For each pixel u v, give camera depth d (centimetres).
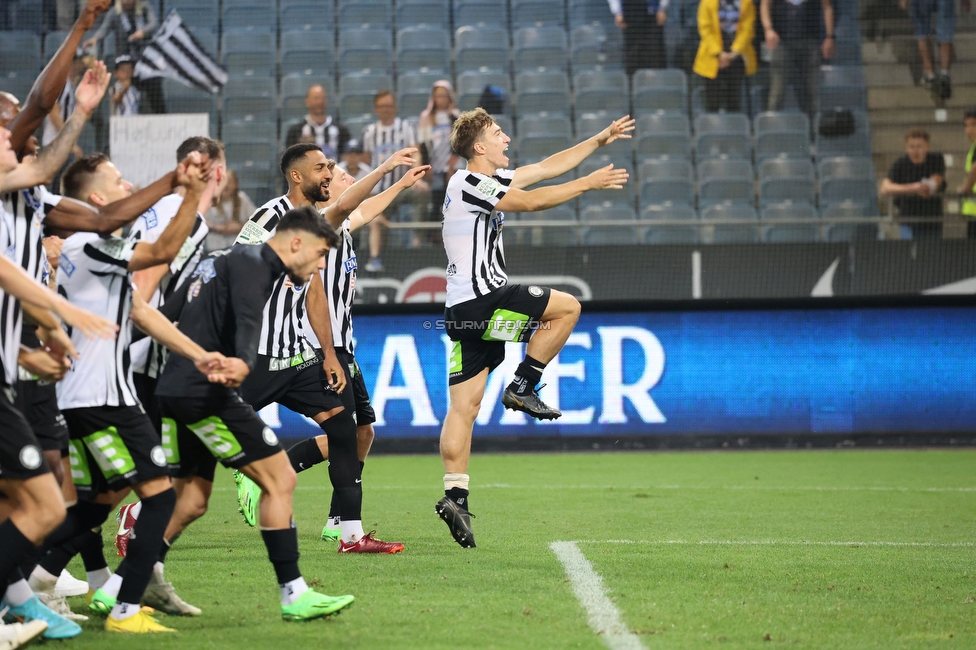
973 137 4306
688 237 4300
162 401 1362
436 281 3997
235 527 2266
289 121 4756
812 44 4756
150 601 1371
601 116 4775
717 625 1325
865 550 1922
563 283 4003
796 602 1465
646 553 1875
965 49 4747
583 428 3994
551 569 1709
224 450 1345
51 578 1391
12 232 1258
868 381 4034
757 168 4656
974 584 1600
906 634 1291
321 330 1916
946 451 3925
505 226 4088
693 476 3256
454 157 4288
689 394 4016
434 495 2870
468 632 1281
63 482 1549
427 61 5012
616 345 4009
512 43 5122
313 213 1349
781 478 3198
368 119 4641
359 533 1922
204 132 4134
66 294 1297
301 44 5006
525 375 2008
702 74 4809
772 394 4025
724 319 4025
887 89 4762
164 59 4375
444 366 3981
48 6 4575
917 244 4016
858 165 4588
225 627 1311
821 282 4006
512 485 3041
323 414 1934
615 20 5022
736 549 1925
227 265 1359
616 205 4456
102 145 4241
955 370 4031
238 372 1285
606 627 1308
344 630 1291
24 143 1345
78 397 1279
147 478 1295
